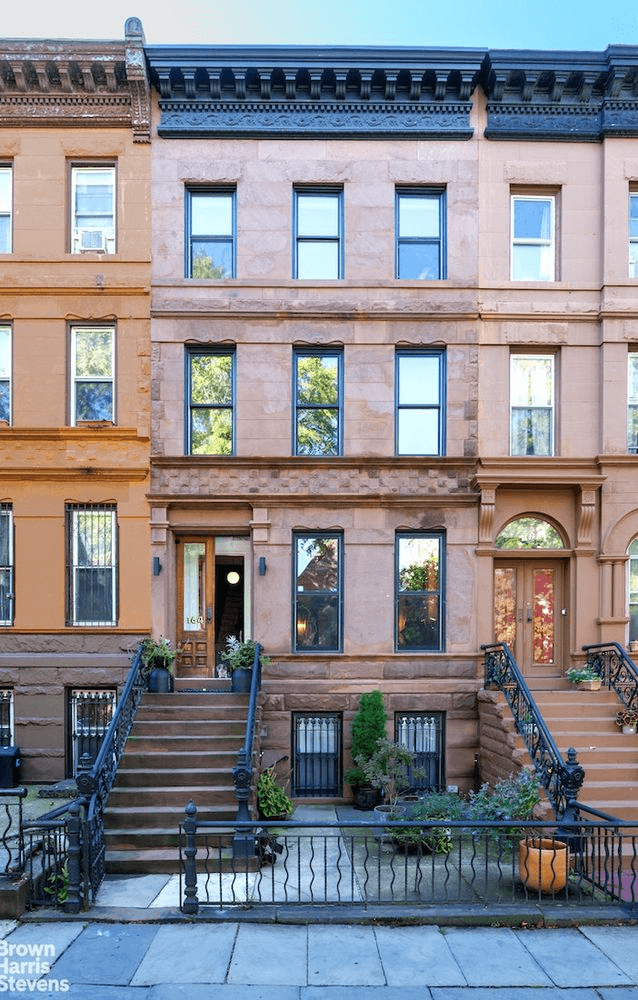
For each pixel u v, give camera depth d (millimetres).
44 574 11969
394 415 12320
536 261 12688
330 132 12250
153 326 12141
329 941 6473
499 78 12070
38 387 12133
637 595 12375
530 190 12570
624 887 7883
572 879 8023
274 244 12258
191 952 6238
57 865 7262
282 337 12195
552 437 12500
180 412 12156
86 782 7457
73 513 12203
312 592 12195
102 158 12336
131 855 8352
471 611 12078
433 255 12602
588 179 12445
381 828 8602
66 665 11758
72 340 12359
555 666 12383
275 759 11297
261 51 11898
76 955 6184
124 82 12148
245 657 11211
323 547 12289
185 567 12414
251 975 5871
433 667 11938
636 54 11938
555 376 12500
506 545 12406
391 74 12000
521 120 12367
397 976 5879
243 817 8250
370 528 12094
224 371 12406
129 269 12172
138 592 11938
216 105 12289
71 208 12453
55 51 11914
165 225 12219
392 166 12336
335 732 11828
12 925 6758
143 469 11938
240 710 10547
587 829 8406
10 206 12453
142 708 10516
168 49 11852
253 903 7078
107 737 8711
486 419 12273
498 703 10945
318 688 11734
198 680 11781
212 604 12320
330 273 12500
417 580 12273
